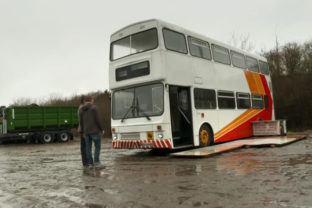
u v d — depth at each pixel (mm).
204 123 12273
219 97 13430
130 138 11219
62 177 7332
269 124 15539
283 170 6594
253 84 16656
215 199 4660
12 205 5000
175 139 10875
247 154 9617
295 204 4227
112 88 11891
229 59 14727
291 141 12195
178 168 7699
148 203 4652
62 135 27500
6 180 7336
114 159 10578
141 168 8094
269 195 4715
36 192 5824
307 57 31156
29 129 26125
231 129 14039
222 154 9992
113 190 5609
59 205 4844
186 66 11602
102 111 29312
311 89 25625
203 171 7035
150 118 10711
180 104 11367
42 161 11461
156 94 10734
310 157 8289
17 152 17078
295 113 25797
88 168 8586
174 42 11273
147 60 10844
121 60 11680
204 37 13078
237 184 5531
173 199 4793
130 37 11539
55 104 42531
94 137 8945
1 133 26734
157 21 10805
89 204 4789
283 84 26938
